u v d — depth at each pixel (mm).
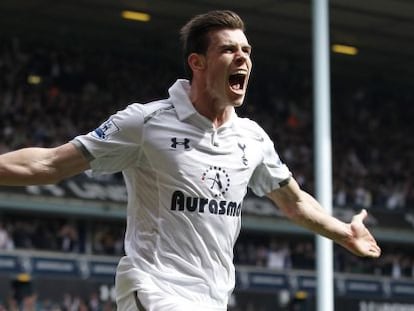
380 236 32656
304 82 38719
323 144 15234
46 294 24797
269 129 36219
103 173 4359
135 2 30875
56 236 26047
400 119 40594
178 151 4297
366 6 31234
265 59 37594
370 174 36656
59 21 32625
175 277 4242
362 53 36906
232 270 4398
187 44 4391
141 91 34594
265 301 28438
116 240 27781
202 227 4289
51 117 30812
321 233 4910
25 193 26375
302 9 31469
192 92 4383
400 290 31078
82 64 33625
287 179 4762
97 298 25688
